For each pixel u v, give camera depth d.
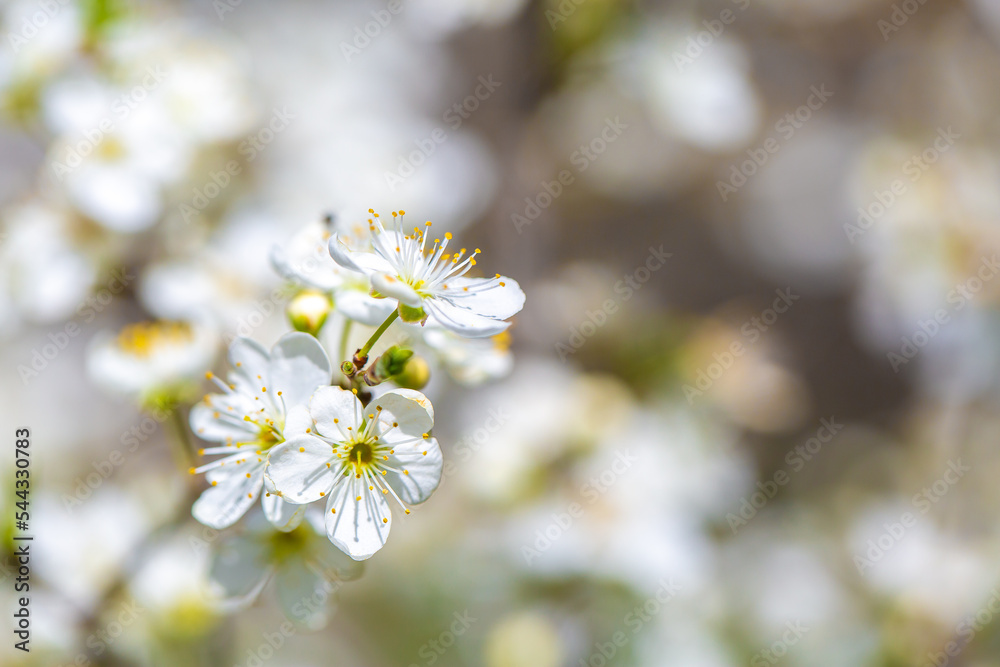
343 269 0.39
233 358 0.38
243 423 0.38
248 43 0.59
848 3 0.74
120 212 0.44
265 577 0.39
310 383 0.38
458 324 0.37
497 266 0.58
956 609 0.52
